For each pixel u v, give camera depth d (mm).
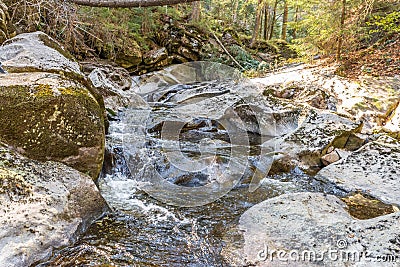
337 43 7992
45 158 2365
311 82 7047
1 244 1595
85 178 2338
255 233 2145
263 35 17078
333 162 3736
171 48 10445
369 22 7469
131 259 1833
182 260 1871
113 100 5281
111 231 2125
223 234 2184
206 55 10516
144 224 2275
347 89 6285
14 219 1734
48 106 2379
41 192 1988
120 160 3305
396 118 5012
